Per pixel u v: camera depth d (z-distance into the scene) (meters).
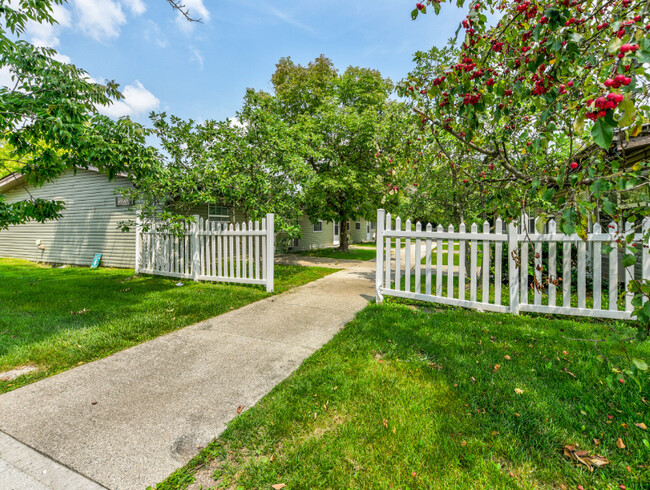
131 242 9.46
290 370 2.95
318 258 13.81
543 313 4.48
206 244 7.34
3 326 4.09
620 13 1.57
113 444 1.98
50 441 2.00
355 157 14.02
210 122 7.84
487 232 4.50
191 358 3.23
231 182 7.07
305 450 1.89
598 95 1.30
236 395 2.53
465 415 2.17
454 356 3.05
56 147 4.76
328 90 14.34
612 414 2.12
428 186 6.04
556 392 2.39
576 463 1.75
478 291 6.35
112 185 9.64
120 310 4.84
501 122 2.97
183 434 2.07
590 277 6.41
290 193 9.02
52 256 11.24
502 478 1.66
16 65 4.37
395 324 4.04
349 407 2.29
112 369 2.99
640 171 1.42
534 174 2.73
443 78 2.06
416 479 1.67
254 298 5.76
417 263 4.98
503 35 2.16
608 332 3.52
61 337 3.70
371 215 15.52
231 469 1.78
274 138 7.60
